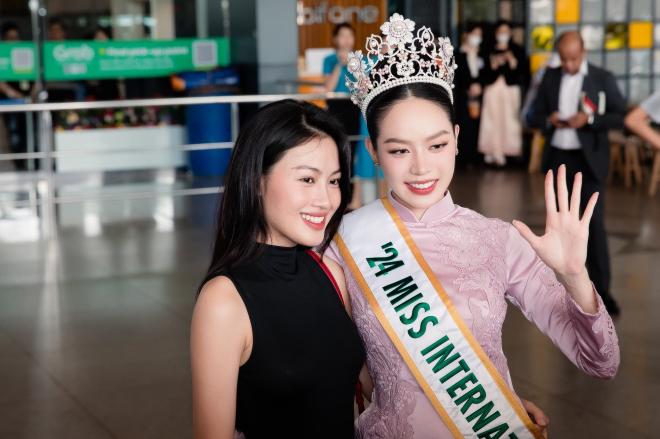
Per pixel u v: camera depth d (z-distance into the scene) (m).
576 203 1.74
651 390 3.92
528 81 10.75
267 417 1.70
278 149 1.68
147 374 4.18
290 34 9.01
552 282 1.91
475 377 1.85
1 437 3.53
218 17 9.48
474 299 1.87
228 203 1.73
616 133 9.43
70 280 5.74
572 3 10.89
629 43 11.05
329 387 1.74
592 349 1.81
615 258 6.25
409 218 1.93
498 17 10.91
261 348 1.67
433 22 11.00
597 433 3.52
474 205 8.27
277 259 1.73
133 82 9.36
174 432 3.58
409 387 1.88
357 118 7.59
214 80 9.26
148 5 9.35
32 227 7.38
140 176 9.60
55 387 4.03
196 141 9.48
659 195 8.75
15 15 9.00
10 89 9.07
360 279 1.91
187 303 5.23
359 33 10.30
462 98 10.74
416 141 1.81
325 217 1.73
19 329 4.80
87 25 9.22
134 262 6.17
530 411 1.98
